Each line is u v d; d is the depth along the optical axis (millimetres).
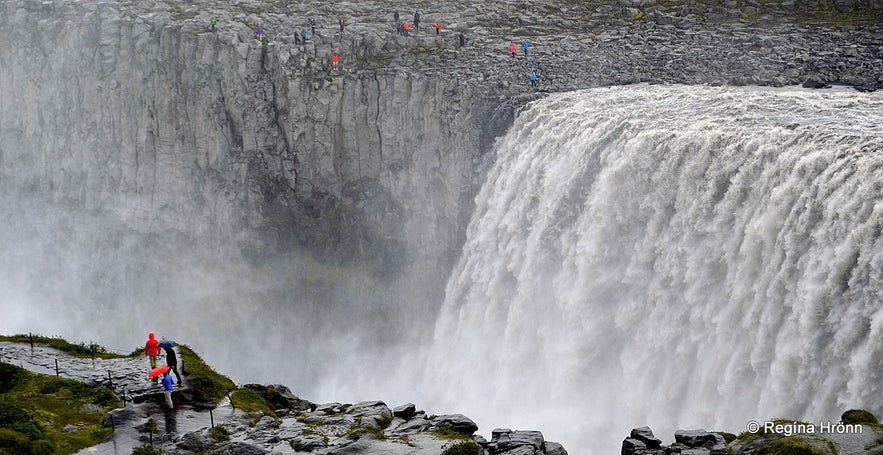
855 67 85312
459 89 92188
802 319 50250
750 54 92812
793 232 52906
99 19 103562
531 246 76250
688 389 59156
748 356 54406
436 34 104438
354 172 96688
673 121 67938
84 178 105250
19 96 107250
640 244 65562
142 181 101938
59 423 44406
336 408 48562
